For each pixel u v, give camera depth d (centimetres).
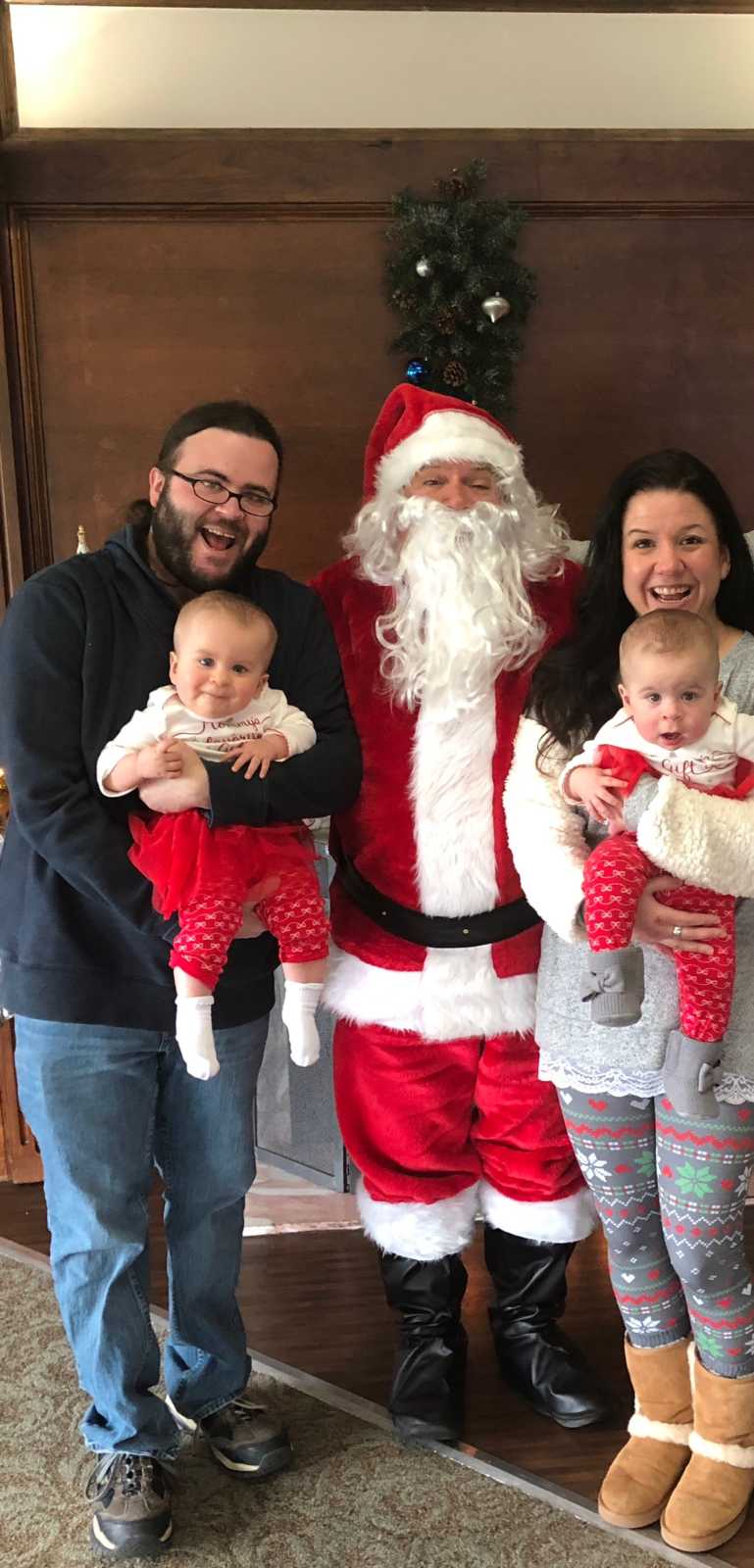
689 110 306
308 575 316
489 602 185
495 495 197
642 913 156
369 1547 174
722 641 174
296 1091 281
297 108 298
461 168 296
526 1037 193
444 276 290
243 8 292
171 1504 180
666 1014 162
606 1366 215
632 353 314
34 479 306
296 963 164
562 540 208
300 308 305
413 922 189
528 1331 206
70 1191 165
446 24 297
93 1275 167
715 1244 166
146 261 301
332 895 203
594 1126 171
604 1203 175
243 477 164
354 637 197
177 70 295
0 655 162
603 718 172
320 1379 214
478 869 187
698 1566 168
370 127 300
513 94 302
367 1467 190
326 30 295
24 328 299
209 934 155
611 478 318
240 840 159
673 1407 180
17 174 292
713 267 312
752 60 305
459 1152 201
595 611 180
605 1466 189
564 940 169
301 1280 249
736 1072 160
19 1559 174
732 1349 171
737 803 156
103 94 294
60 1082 163
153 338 304
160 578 172
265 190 298
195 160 296
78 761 160
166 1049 169
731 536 176
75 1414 205
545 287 309
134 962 163
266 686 170
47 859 158
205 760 160
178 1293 185
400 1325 207
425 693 188
